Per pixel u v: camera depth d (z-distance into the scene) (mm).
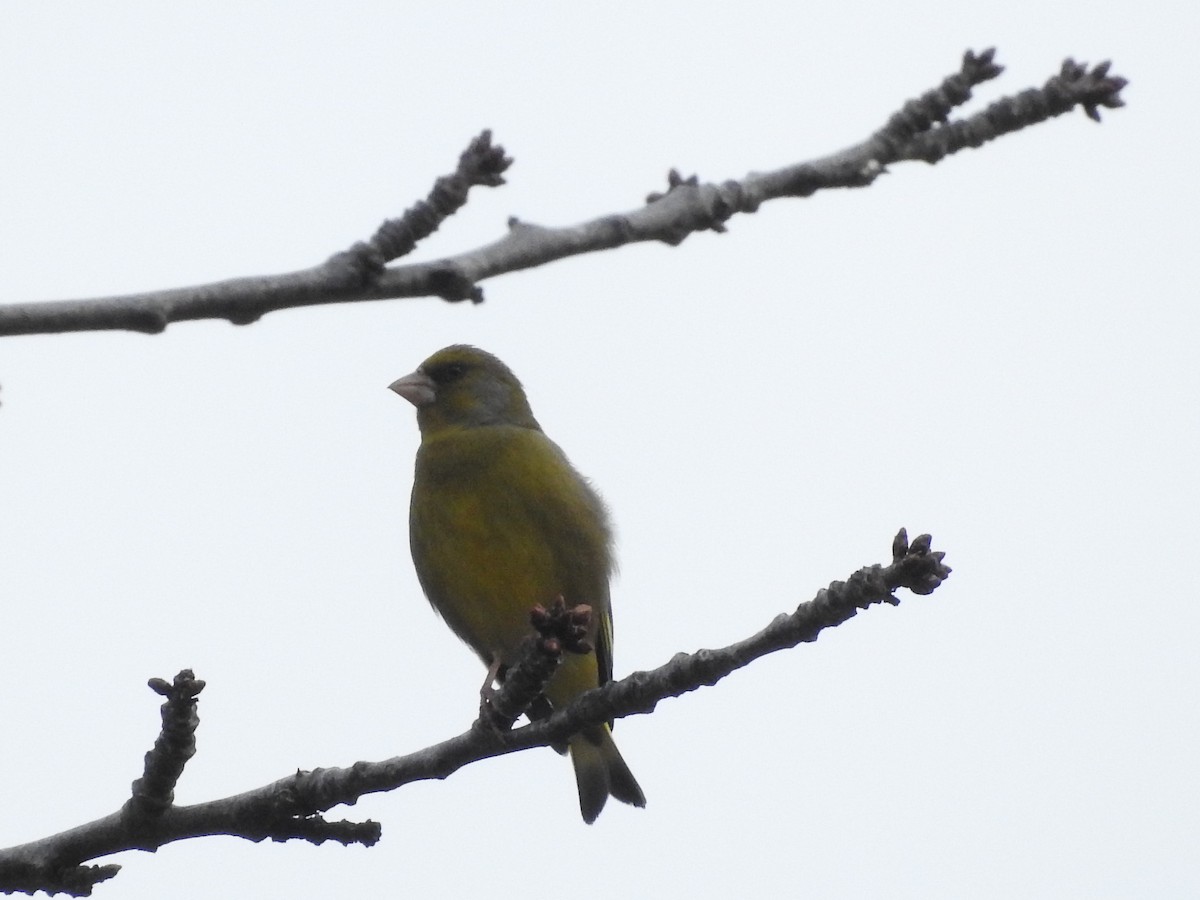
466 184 7379
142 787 8273
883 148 8469
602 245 7879
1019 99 8578
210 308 6977
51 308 6680
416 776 8391
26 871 8383
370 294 7219
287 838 8492
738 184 8227
